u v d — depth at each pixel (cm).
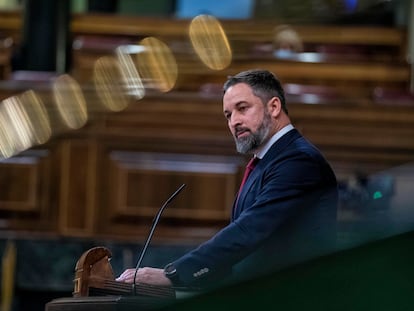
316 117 1780
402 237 402
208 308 406
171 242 1719
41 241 1709
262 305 403
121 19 2370
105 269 785
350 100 1788
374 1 2472
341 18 2495
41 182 1753
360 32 2356
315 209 851
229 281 414
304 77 2095
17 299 1694
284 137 890
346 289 402
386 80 2125
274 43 2311
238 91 896
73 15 2367
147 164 1753
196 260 829
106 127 1769
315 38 2359
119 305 697
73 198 1750
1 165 1755
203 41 2211
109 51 2030
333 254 405
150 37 2248
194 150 1759
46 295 1697
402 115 1772
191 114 1767
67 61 2258
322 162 872
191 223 1741
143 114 1773
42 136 1772
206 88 1925
